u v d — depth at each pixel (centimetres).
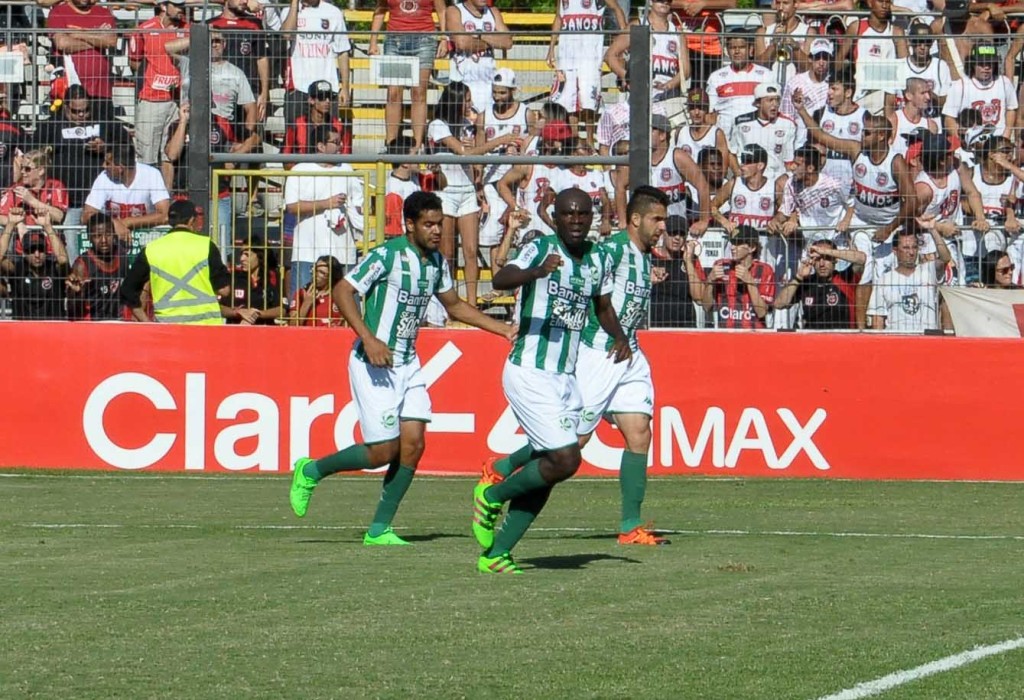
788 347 4166
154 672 1708
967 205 4862
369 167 4941
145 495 3722
